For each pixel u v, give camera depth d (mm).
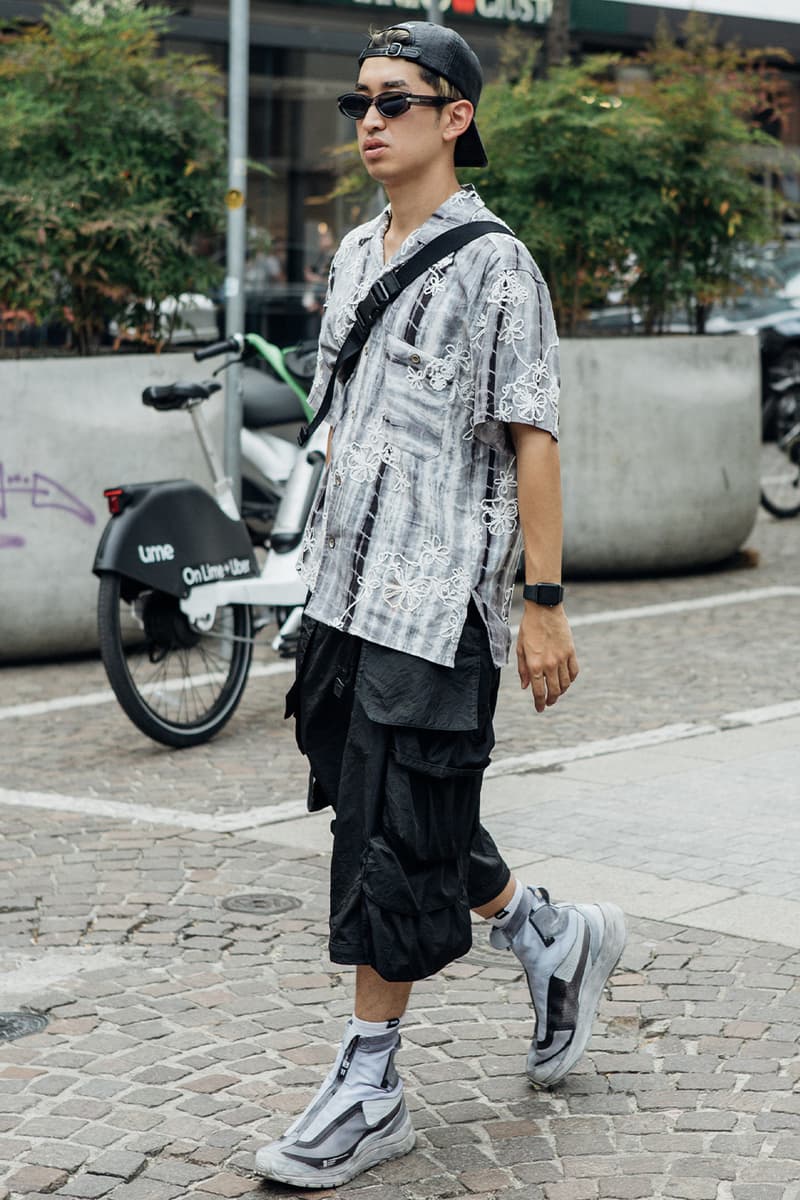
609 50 18797
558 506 3400
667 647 9141
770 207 11562
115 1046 4121
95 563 6770
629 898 5137
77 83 8945
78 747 7129
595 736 7227
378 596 3363
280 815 6094
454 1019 4305
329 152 11859
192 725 7086
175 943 4828
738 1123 3689
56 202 8711
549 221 10852
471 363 3365
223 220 9375
